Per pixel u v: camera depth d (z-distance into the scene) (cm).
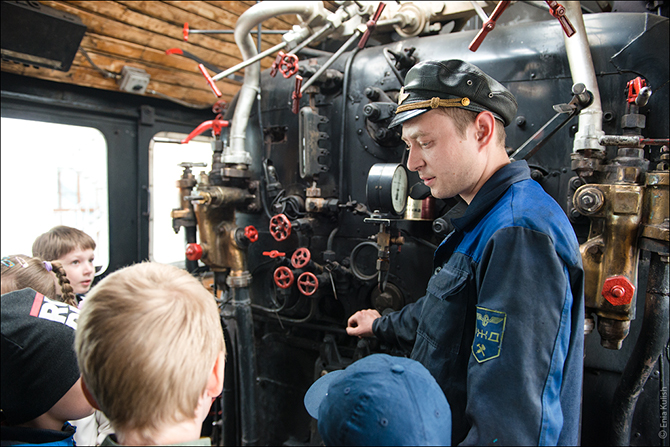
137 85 269
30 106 246
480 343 70
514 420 63
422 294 168
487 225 81
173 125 314
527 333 67
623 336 116
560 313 69
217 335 61
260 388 219
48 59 224
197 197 179
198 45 275
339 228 187
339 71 186
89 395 64
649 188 111
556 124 129
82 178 389
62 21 213
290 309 203
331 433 56
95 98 272
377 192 140
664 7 157
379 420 53
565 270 73
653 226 108
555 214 75
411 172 165
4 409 72
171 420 55
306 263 170
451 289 83
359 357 176
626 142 115
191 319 56
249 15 183
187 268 239
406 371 59
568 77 143
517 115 151
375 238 176
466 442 65
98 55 249
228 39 280
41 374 72
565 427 73
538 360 66
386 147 173
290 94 200
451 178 86
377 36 213
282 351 212
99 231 289
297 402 207
